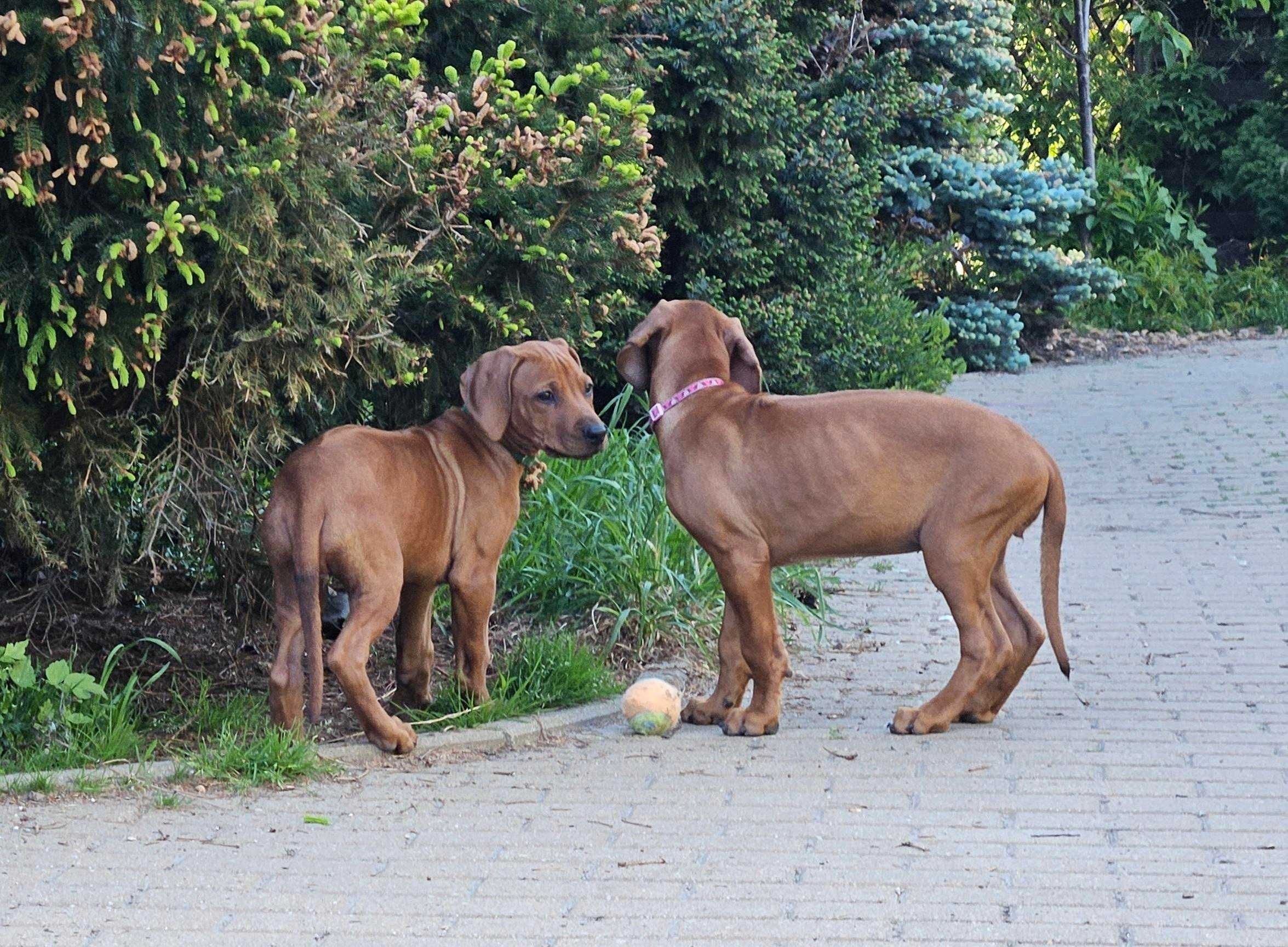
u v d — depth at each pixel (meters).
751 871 3.54
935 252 8.31
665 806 3.73
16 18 3.59
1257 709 4.09
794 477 3.98
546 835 3.64
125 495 4.12
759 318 5.63
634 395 5.45
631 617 4.50
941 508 3.97
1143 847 3.59
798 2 7.42
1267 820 3.66
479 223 4.20
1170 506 5.52
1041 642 4.05
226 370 3.92
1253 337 9.86
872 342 5.98
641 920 3.43
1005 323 8.52
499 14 4.75
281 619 3.93
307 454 3.90
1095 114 11.77
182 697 4.21
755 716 4.02
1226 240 11.88
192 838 3.63
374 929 3.41
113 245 3.72
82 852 3.58
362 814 3.71
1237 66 11.91
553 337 4.27
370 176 4.11
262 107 3.92
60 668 3.91
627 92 4.70
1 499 3.93
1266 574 4.91
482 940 3.39
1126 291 10.26
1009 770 3.84
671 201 5.54
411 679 4.12
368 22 3.97
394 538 3.91
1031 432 6.69
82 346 3.83
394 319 4.21
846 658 4.45
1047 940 3.38
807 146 5.80
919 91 8.20
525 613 4.56
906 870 3.54
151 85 3.73
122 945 3.38
